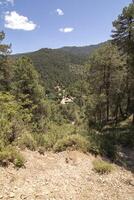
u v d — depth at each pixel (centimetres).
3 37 4028
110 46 3956
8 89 3897
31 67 3616
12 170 1040
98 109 4312
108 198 1048
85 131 1791
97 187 1113
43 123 1645
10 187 936
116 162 1470
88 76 4275
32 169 1102
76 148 1407
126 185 1198
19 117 1471
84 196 1020
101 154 1485
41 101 3669
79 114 5638
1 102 1562
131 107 4000
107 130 2984
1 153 1076
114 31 4175
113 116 4541
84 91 6131
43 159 1227
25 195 916
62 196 977
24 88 3506
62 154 1330
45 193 962
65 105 7025
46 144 1369
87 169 1247
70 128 1767
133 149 1897
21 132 1338
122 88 3916
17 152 1142
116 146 1838
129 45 3256
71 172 1178
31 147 1274
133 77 3519
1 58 3988
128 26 3934
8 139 1245
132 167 1475
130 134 2353
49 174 1107
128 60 3378
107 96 4019
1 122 1300
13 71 3766
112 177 1236
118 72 3881
